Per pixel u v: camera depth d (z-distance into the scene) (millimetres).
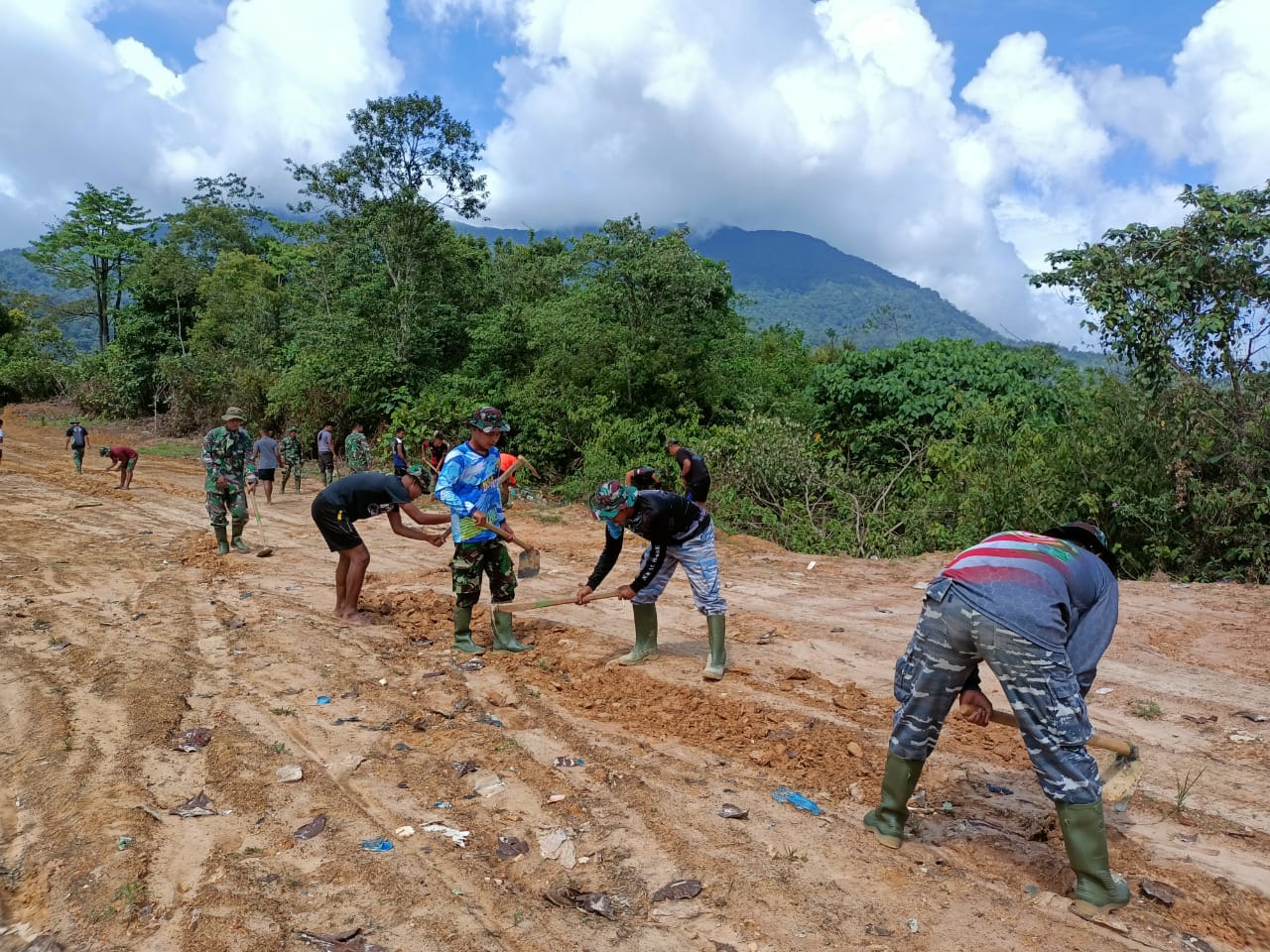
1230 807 4129
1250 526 9289
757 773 4555
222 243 47469
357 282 25344
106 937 3094
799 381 23172
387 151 23250
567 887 3441
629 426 16500
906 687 3711
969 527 11008
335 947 3025
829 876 3547
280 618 7488
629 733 5102
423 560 10383
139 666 6012
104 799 4066
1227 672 6098
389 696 5633
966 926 3209
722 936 3154
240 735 4895
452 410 20406
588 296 19047
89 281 53406
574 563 10336
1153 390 10070
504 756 4695
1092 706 5492
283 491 17688
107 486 17547
